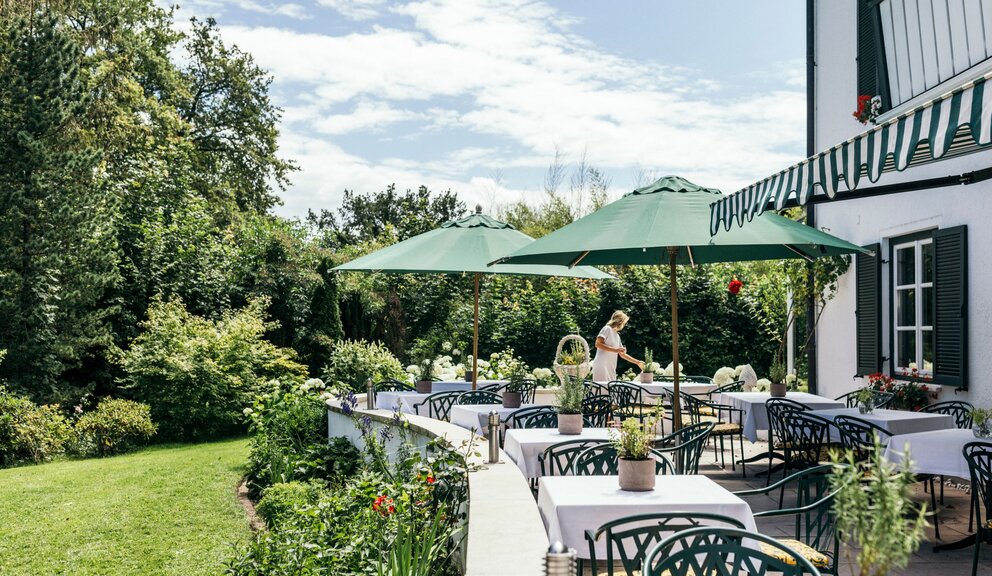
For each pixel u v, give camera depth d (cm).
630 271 1755
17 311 1468
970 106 318
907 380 951
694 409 950
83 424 1352
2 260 1472
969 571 525
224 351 1520
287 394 1135
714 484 443
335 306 1805
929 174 900
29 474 1125
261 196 3350
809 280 1195
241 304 1778
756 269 1872
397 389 1152
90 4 2158
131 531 793
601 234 659
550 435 625
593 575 371
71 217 1519
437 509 534
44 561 698
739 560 304
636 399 1085
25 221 1509
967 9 802
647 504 397
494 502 457
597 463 534
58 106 1530
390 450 885
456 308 1906
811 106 1208
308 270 1823
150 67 2698
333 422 1112
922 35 886
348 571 486
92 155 1571
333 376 1534
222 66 3244
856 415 759
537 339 1766
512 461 610
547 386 1259
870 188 745
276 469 973
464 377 1252
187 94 2888
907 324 978
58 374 1542
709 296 1708
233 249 1856
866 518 195
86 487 1012
